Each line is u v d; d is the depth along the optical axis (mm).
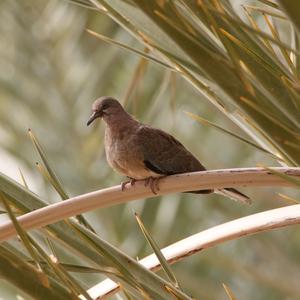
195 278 16656
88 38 16281
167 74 10656
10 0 16641
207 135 16250
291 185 6629
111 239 15430
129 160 10719
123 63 15859
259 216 7312
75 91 16469
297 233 17938
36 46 16656
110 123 11062
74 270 6777
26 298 6652
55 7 16531
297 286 17219
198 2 5949
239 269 16891
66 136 16391
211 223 16281
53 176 7207
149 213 15617
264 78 6215
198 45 5988
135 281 6668
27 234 6387
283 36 13453
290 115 6113
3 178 7043
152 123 15242
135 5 6289
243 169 6785
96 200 6859
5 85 16625
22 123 16625
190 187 7027
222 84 5996
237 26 6531
